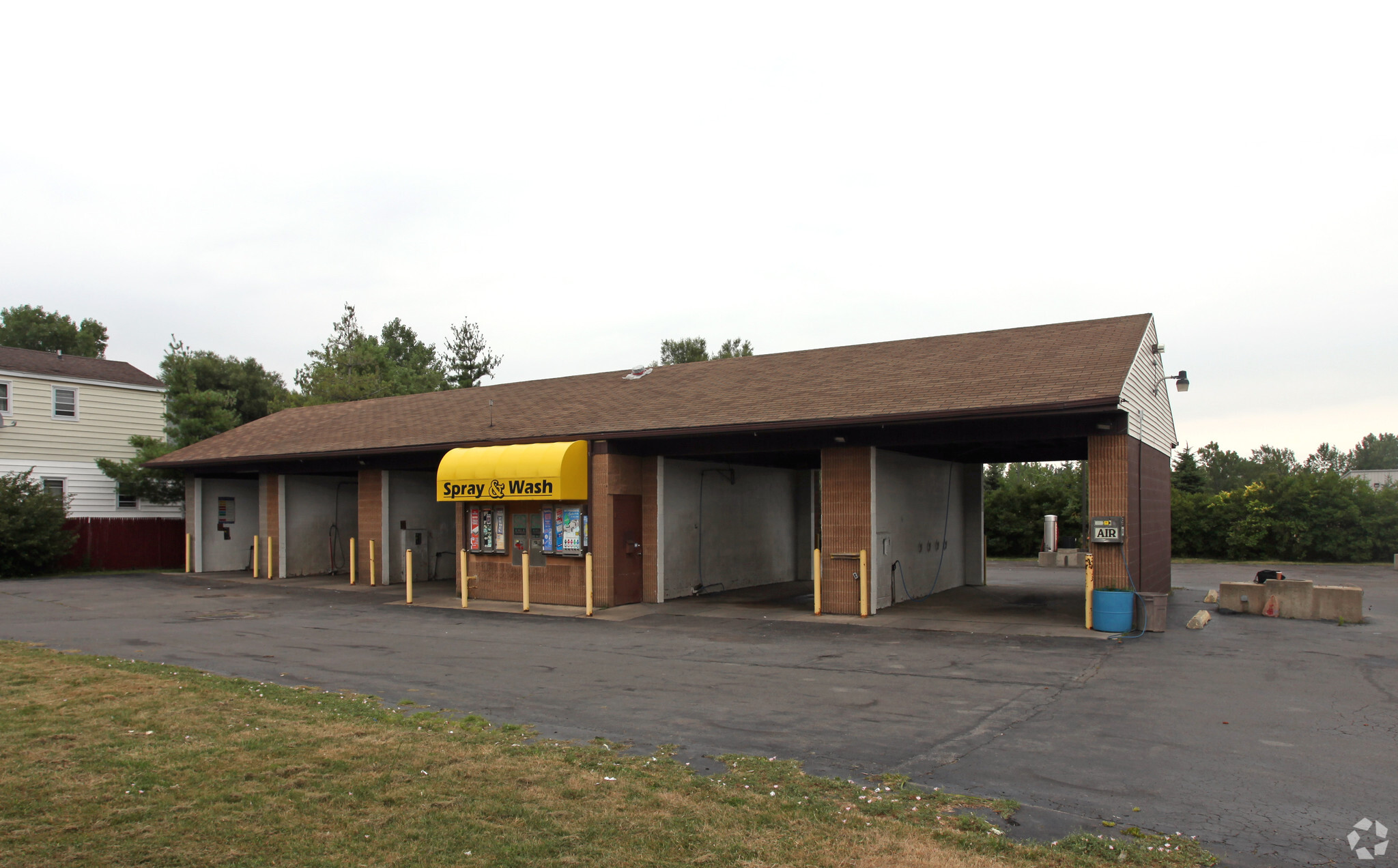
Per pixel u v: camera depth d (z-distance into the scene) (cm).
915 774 676
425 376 5469
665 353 6412
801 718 859
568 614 1723
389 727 799
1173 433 2266
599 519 1833
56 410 2992
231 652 1271
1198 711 876
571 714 874
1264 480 3388
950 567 2219
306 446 2467
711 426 1698
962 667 1128
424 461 2362
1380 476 6906
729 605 1841
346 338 5234
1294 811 591
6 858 495
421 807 584
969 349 1928
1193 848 524
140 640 1384
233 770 660
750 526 2259
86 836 529
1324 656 1186
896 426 1630
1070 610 1731
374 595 2109
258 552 2616
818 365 2094
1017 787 641
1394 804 605
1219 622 1525
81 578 2580
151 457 2981
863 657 1207
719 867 493
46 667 1105
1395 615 1627
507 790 620
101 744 731
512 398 2533
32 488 2673
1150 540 1786
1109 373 1505
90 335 6188
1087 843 529
